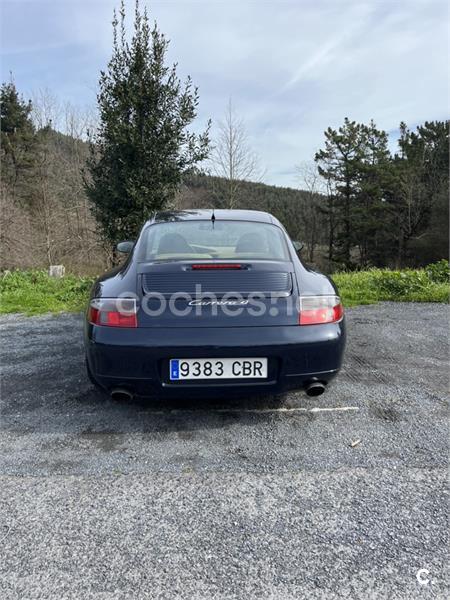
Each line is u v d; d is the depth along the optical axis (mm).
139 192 9203
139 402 2928
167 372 2318
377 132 34062
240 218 3316
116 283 2549
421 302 6668
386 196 34062
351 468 2123
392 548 1602
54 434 2492
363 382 3270
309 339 2342
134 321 2307
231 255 2746
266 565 1525
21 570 1510
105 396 3043
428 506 1836
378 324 5164
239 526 1724
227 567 1518
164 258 2697
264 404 2877
